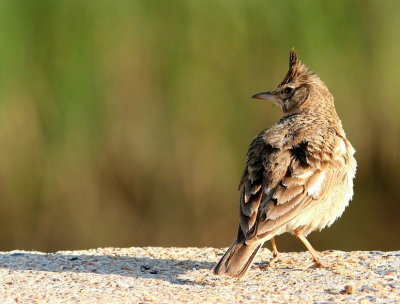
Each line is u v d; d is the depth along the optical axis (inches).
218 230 642.2
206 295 291.0
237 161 637.9
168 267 344.8
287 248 669.3
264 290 298.2
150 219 644.7
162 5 631.8
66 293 297.6
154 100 632.4
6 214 635.5
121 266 347.3
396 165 650.2
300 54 628.4
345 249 666.8
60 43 620.7
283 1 628.4
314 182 308.2
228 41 629.9
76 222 639.8
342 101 636.1
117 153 634.8
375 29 635.5
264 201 300.5
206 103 633.0
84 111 625.3
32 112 623.5
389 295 287.1
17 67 618.8
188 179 637.9
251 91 633.6
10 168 626.2
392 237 662.5
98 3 621.9
